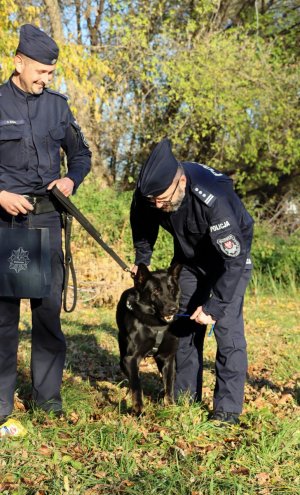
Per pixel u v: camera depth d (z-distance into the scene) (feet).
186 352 14.14
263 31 64.90
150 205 13.04
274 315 32.96
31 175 12.04
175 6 59.31
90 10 53.52
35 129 11.94
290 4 65.21
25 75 11.66
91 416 13.47
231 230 11.94
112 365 19.33
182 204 12.23
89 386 15.84
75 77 38.68
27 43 11.47
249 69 55.01
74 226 38.99
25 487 9.72
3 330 12.38
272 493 10.08
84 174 12.93
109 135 57.26
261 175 62.44
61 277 12.94
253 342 25.08
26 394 14.78
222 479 10.37
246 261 13.21
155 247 38.99
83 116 51.83
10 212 11.67
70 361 19.15
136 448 11.50
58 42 38.50
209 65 52.90
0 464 10.35
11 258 12.02
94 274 33.24
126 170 61.82
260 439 12.09
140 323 13.79
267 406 14.88
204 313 12.26
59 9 52.31
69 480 9.98
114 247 39.29
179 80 53.88
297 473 10.94
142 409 13.60
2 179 11.91
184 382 14.29
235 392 13.14
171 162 11.64
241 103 54.90
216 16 57.52
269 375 19.45
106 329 25.70
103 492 9.71
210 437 12.27
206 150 62.18
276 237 46.73
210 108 53.16
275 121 57.57
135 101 56.29
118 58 53.21
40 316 12.78
